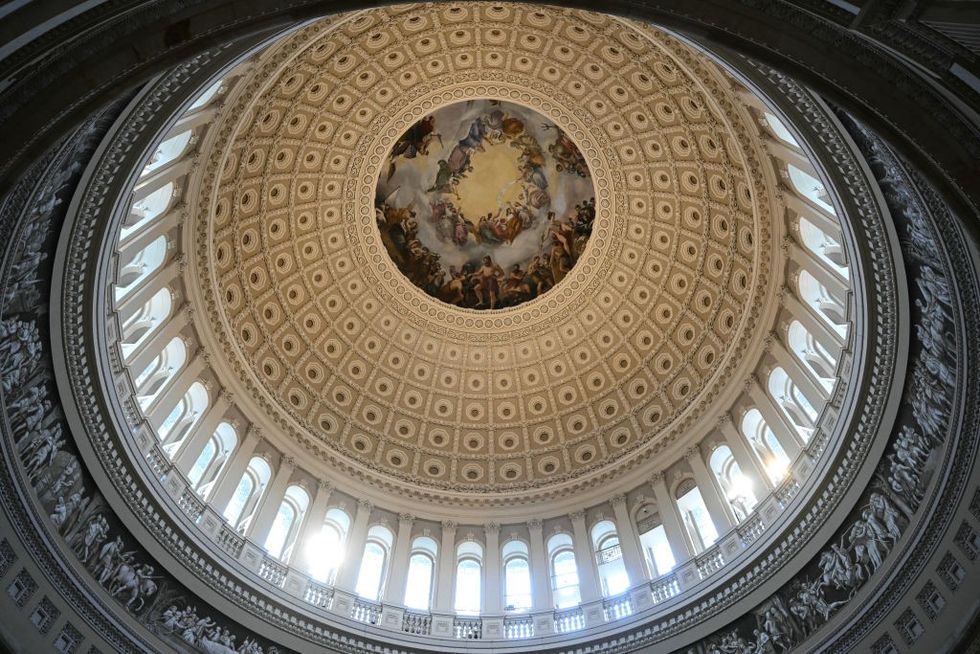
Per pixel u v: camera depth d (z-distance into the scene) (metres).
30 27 11.27
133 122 18.77
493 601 31.59
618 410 39.09
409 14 34.38
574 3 13.90
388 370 40.66
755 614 25.23
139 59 12.87
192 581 24.67
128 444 23.66
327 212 39.25
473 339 42.25
